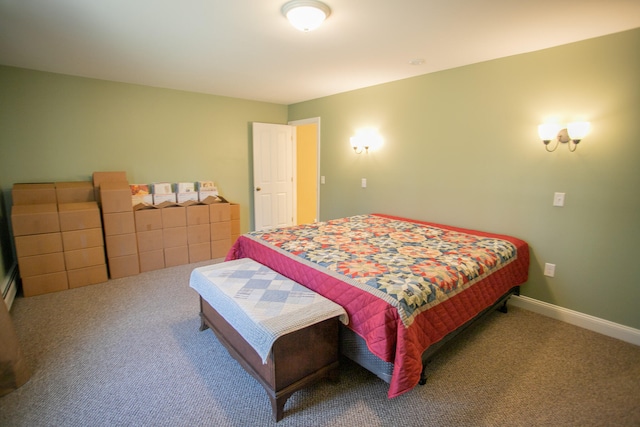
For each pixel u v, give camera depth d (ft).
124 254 11.46
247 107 16.02
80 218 10.36
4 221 10.52
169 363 6.73
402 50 8.61
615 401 5.68
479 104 9.71
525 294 9.30
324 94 14.62
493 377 6.31
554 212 8.52
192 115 14.35
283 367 5.17
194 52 8.89
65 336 7.70
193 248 13.23
